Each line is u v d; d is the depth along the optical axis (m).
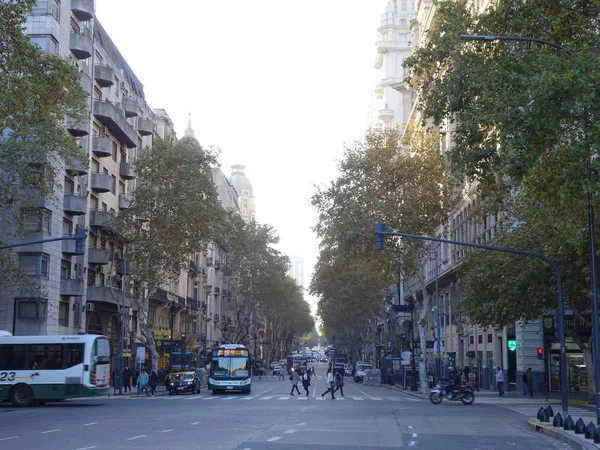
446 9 25.53
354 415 32.50
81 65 55.03
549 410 28.12
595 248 27.31
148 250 56.59
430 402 43.31
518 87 21.70
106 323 61.62
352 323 109.06
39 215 48.75
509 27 23.97
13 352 39.03
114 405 39.59
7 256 39.06
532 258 36.56
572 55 20.92
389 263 56.03
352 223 53.44
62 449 18.73
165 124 85.62
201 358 86.25
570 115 20.17
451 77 24.20
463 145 23.98
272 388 65.12
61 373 38.78
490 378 58.62
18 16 26.22
